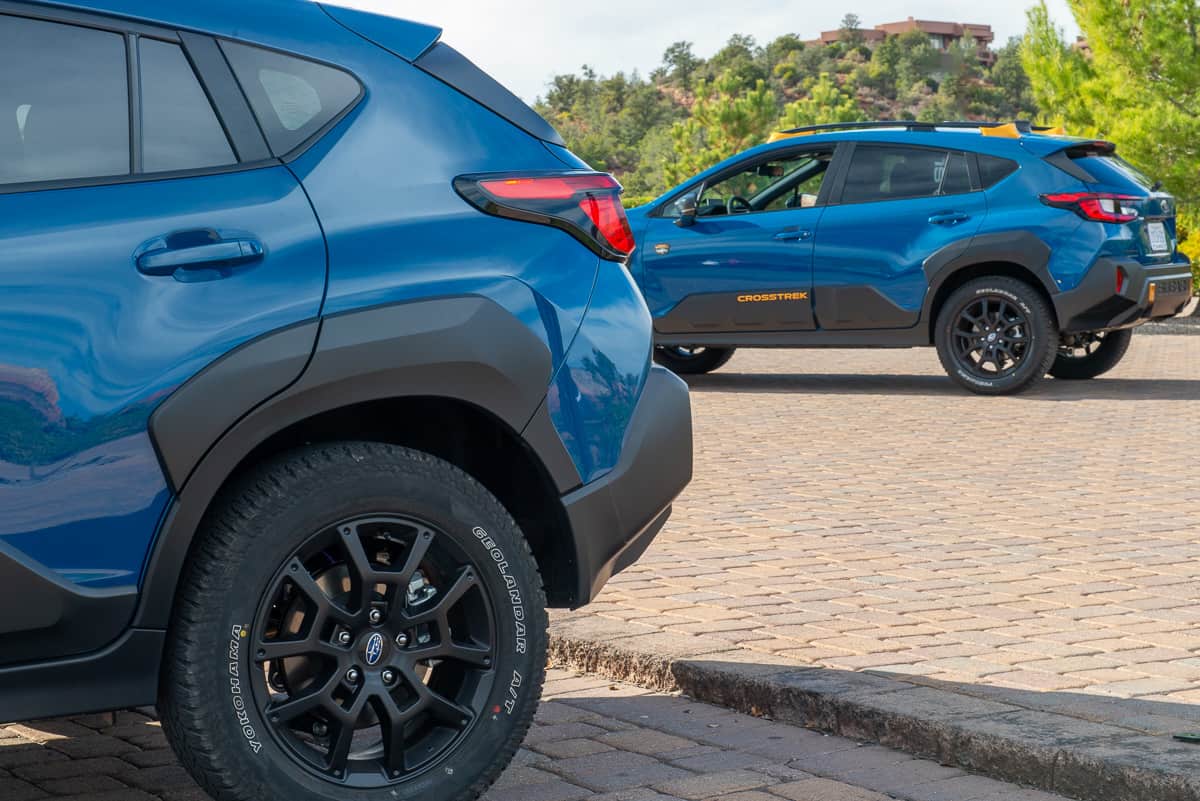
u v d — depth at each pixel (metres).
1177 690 4.84
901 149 14.05
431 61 4.16
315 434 4.20
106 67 3.73
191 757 3.65
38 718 3.49
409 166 4.00
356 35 4.09
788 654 5.38
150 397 3.54
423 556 3.91
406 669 3.88
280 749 3.73
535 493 4.29
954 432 11.73
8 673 3.44
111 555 3.52
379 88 4.04
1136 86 25.39
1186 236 25.48
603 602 6.22
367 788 3.83
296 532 3.72
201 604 3.62
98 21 3.74
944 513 8.27
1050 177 13.45
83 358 3.48
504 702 4.02
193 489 3.60
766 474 9.73
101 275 3.54
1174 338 22.22
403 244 3.91
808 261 14.20
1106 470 9.79
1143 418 12.47
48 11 3.69
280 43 3.95
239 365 3.63
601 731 4.93
